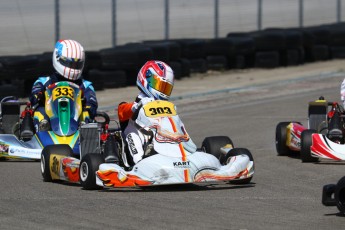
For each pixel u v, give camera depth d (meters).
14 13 82.12
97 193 33.12
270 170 39.16
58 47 44.25
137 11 96.56
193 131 53.50
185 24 102.81
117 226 27.03
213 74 92.75
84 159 33.91
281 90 77.62
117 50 78.94
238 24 110.25
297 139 42.22
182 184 35.28
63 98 42.84
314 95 73.31
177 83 83.94
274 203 30.86
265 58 98.25
